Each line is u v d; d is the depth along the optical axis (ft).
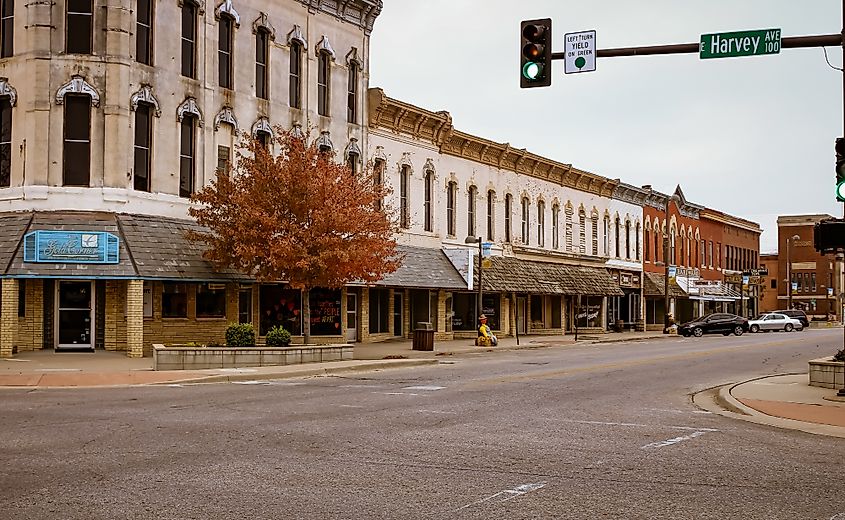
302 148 89.71
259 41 103.40
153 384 65.05
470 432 40.47
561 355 104.99
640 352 111.75
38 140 84.89
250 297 101.45
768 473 31.22
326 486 28.14
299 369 75.87
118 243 83.66
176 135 92.48
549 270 156.76
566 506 25.75
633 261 194.90
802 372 80.43
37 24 85.46
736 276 251.39
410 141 126.31
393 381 68.69
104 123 86.28
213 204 88.48
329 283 89.35
